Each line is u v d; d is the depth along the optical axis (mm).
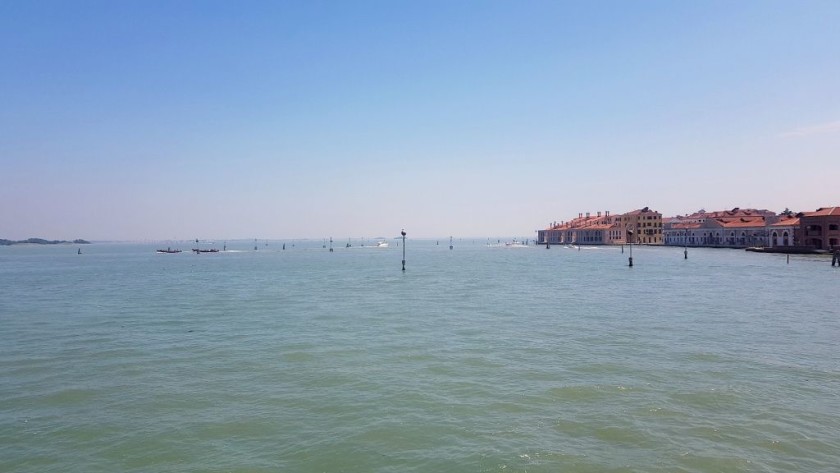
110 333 33969
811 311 41281
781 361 24562
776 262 116938
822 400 18859
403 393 20297
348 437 16141
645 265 110000
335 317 40250
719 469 13648
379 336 32031
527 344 29109
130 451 15336
